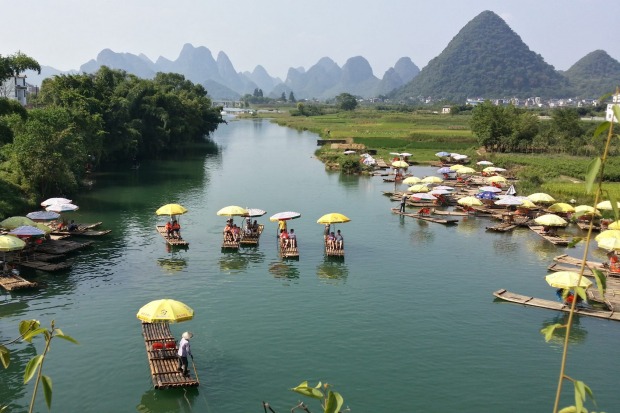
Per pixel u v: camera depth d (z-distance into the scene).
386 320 35.81
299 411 25.27
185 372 27.55
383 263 47.94
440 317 36.47
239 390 27.14
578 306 37.81
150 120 126.50
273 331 33.78
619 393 27.77
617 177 87.44
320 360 30.30
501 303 39.06
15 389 26.89
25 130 69.25
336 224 61.69
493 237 57.50
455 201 74.81
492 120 131.00
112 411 25.28
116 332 33.16
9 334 32.50
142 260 47.09
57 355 30.27
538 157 116.19
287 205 71.69
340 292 40.69
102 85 109.38
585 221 63.03
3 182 62.34
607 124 9.16
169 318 28.47
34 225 45.88
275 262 47.50
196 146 153.25
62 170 69.31
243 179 93.12
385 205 73.00
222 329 33.94
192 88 197.38
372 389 27.47
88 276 42.78
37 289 39.72
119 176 93.88
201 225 59.62
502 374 29.30
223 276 43.59
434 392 27.38
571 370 29.88
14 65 58.03
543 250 52.78
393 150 138.12
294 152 139.25
